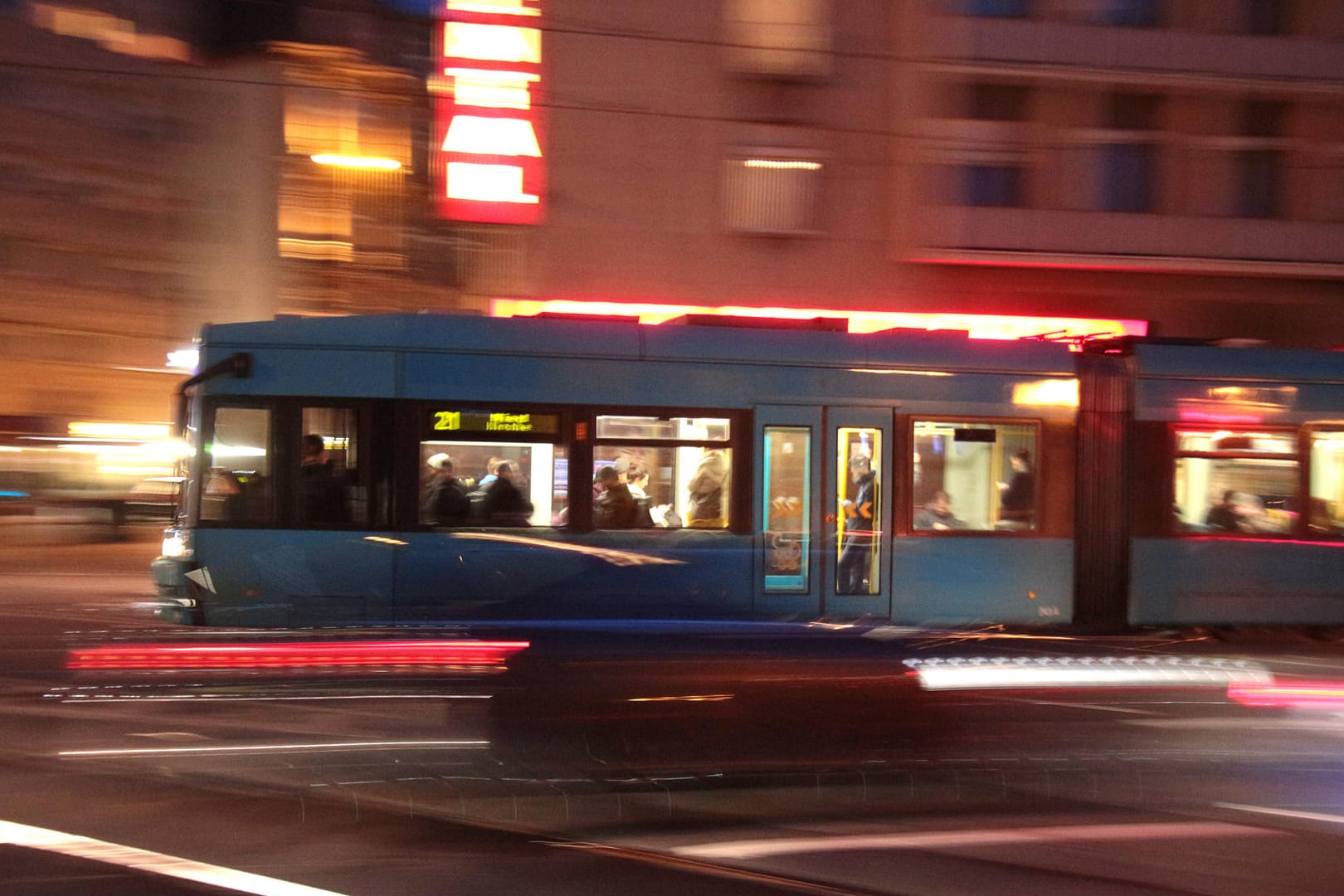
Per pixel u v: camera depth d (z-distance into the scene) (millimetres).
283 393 9633
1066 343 11031
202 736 7031
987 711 8180
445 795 6090
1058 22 20766
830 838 5566
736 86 21000
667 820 5797
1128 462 10852
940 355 10555
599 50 20812
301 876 4844
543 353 9914
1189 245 21250
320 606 9531
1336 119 21297
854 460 10328
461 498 9727
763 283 21125
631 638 9391
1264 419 11039
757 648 9375
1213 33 20984
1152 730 7809
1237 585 10906
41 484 20797
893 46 21109
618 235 20969
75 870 4863
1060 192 21031
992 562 10484
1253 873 5172
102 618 11547
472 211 20953
